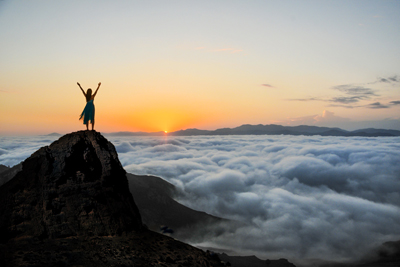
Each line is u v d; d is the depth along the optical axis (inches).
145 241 560.1
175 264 493.7
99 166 630.5
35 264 383.9
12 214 474.6
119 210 589.3
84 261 424.5
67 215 514.3
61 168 560.4
